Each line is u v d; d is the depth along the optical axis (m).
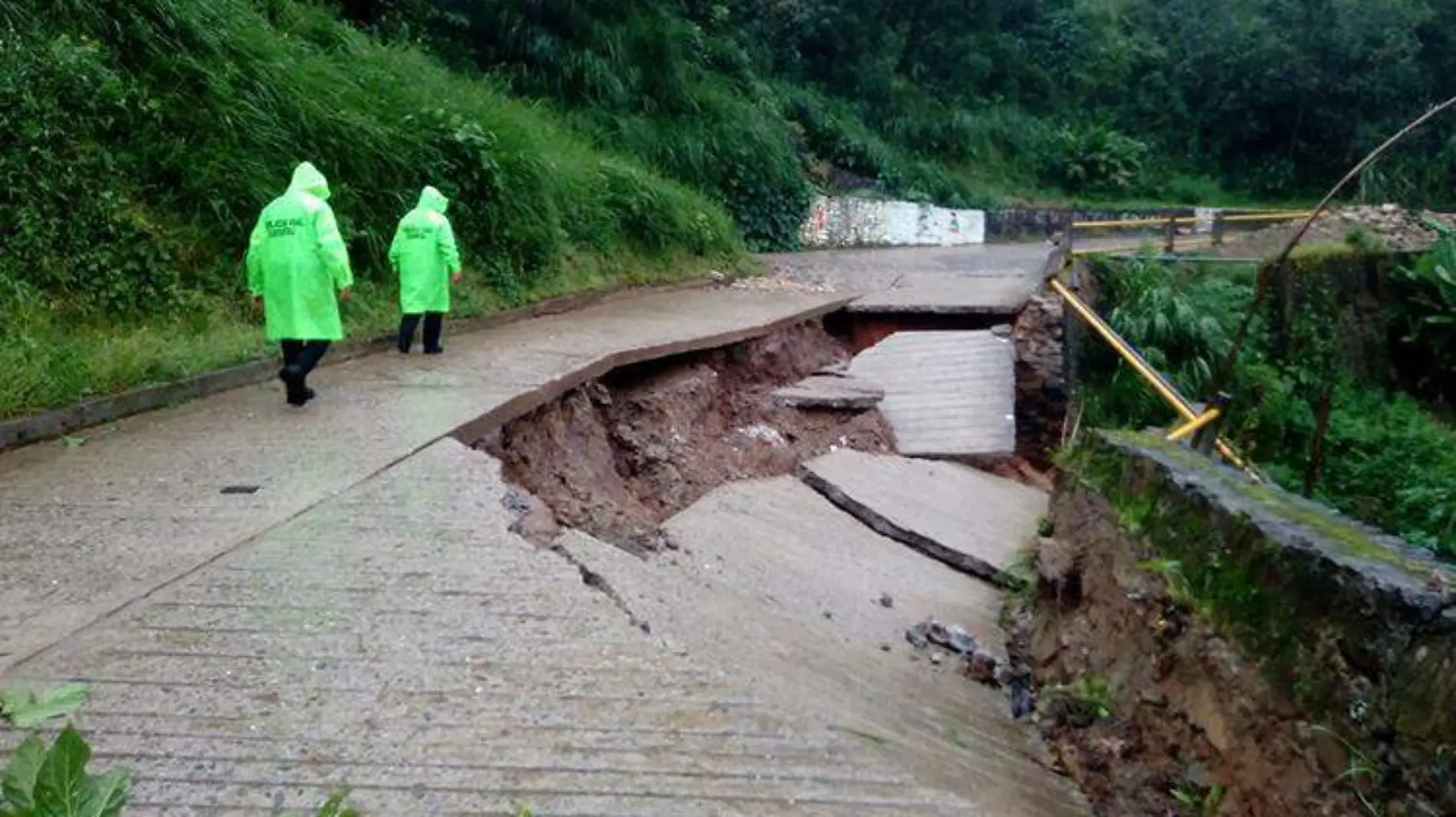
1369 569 3.11
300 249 7.38
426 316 9.71
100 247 8.52
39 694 3.40
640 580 5.17
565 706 3.48
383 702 3.45
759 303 14.67
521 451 7.55
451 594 4.27
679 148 22.17
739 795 3.05
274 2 12.95
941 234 30.05
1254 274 16.94
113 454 6.18
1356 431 14.03
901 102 35.19
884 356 13.64
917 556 8.45
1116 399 13.69
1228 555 3.81
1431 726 2.70
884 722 4.24
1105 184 37.38
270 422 6.98
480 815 2.90
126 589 4.24
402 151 11.81
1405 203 34.56
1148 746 4.05
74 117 8.86
